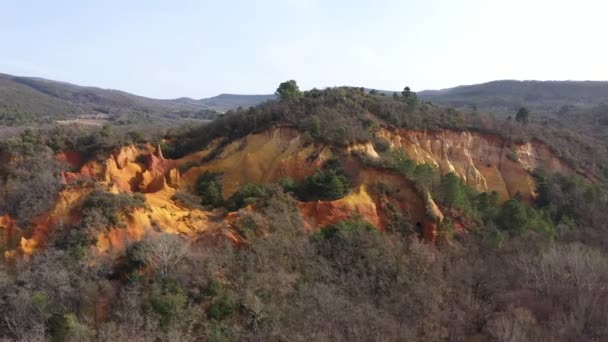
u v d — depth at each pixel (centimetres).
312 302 3328
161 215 4219
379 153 5447
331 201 4538
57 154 6084
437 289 3816
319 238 4097
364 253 4012
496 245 4572
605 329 3453
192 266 3412
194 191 5266
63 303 3025
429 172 5069
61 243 3691
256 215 4122
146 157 5931
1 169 5650
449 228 4644
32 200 4709
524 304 3856
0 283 3156
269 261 3678
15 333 2805
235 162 5572
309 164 5159
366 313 3331
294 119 5759
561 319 3603
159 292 3111
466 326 3506
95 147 6084
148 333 2834
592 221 5534
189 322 3009
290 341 2966
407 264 4025
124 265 3391
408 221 4647
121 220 3900
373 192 4766
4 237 4100
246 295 3247
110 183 4556
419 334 3369
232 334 3019
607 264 4266
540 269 4225
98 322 2967
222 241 3794
